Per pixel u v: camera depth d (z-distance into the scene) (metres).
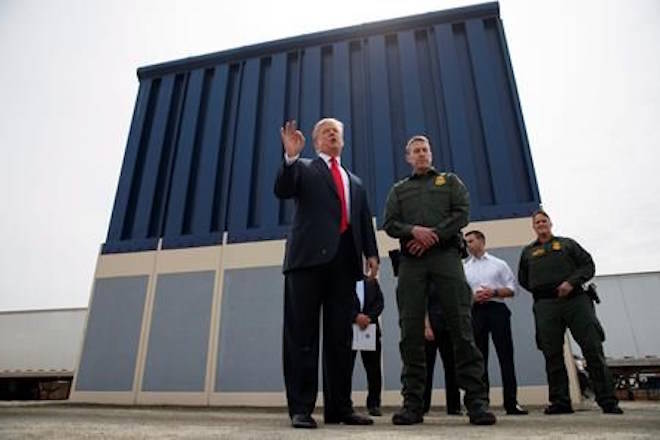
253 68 5.68
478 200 4.35
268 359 4.27
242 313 4.51
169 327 4.62
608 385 2.55
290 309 1.75
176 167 5.38
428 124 4.89
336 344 1.77
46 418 2.12
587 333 2.64
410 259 1.85
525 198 4.30
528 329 3.75
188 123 5.58
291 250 1.76
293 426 1.54
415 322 1.79
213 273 4.74
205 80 5.85
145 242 5.05
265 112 5.48
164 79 5.96
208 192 5.16
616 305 7.80
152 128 5.70
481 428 1.48
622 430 1.34
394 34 5.44
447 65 5.03
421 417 1.73
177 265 4.86
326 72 5.51
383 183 4.67
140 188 5.40
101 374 4.57
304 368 1.64
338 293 1.80
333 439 1.10
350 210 1.88
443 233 1.77
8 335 9.17
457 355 1.75
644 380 7.80
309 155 5.05
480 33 5.09
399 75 5.25
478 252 3.17
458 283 1.76
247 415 2.76
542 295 2.82
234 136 5.40
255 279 4.61
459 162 4.53
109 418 2.20
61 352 8.91
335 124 2.04
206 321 4.56
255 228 4.86
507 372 2.79
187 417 2.41
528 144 4.46
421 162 2.02
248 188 5.05
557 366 2.72
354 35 5.52
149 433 1.31
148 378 4.46
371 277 1.89
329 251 1.69
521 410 2.72
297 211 1.83
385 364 3.92
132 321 4.73
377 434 1.25
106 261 5.06
